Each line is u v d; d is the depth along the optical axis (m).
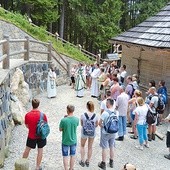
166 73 13.27
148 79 14.60
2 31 22.02
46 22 31.83
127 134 11.03
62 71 19.45
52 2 30.92
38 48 22.50
